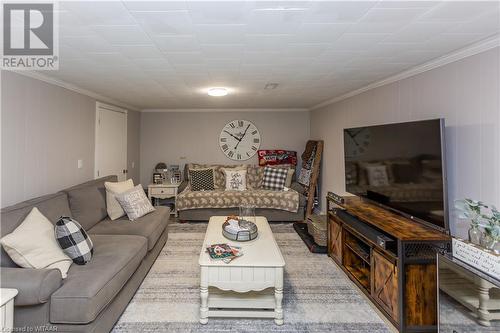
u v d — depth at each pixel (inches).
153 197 201.6
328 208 131.6
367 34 71.6
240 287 81.6
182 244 145.1
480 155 76.1
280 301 81.9
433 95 93.8
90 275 71.8
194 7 56.9
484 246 63.9
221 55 88.3
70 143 130.0
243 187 201.8
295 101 186.7
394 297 79.3
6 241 68.6
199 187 200.2
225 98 173.8
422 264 76.2
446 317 69.6
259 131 231.5
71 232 78.9
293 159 227.0
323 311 88.1
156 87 136.4
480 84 76.2
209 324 81.4
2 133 89.4
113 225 116.3
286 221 188.2
